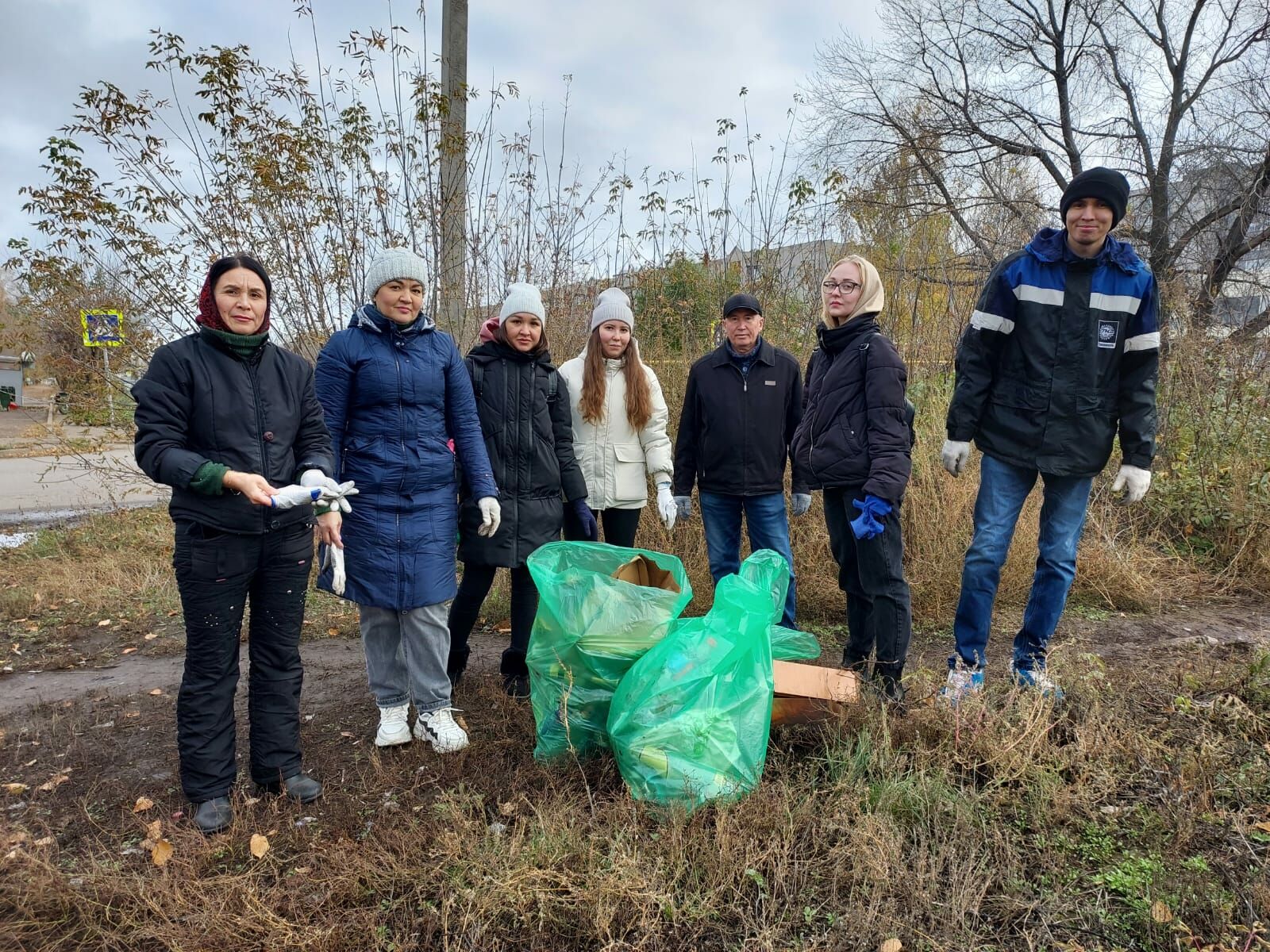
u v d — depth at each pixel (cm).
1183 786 258
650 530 510
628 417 374
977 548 323
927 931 201
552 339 576
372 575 286
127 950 201
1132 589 499
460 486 328
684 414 410
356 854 228
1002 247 961
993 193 1153
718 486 394
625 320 366
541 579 281
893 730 285
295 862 234
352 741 318
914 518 512
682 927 205
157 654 443
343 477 286
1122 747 280
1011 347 312
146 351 599
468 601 344
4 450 1375
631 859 217
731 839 228
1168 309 648
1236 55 1114
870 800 250
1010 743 266
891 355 313
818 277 618
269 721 262
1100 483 599
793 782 266
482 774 278
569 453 353
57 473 1155
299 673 269
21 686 396
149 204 522
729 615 264
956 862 225
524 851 224
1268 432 603
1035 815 246
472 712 337
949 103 1311
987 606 326
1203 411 611
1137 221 1099
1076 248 298
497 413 326
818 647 346
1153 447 305
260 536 244
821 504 513
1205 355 638
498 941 202
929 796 248
